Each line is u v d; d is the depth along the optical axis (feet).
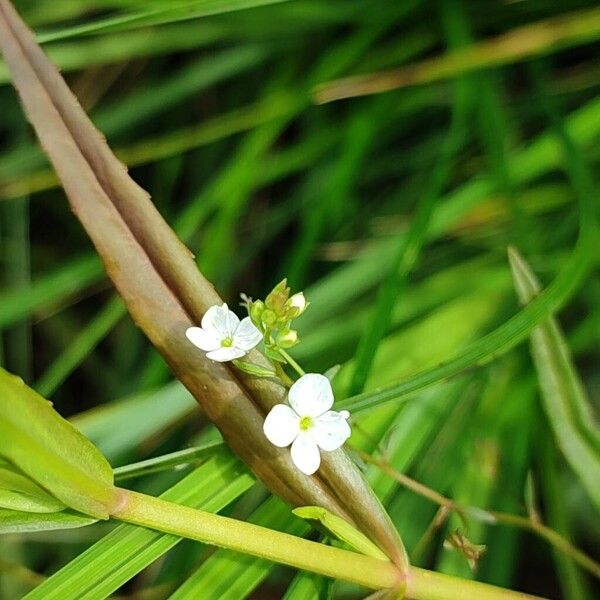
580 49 0.71
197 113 0.77
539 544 0.64
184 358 0.48
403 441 0.56
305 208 0.71
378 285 0.66
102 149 0.48
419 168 0.71
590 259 0.58
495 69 0.67
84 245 0.76
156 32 0.69
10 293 0.67
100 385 0.73
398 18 0.69
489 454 0.58
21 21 0.48
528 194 0.67
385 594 0.48
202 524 0.47
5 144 0.79
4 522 0.47
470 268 0.65
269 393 0.48
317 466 0.46
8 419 0.45
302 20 0.70
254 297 0.73
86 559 0.49
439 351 0.61
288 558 0.48
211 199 0.67
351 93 0.67
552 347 0.54
